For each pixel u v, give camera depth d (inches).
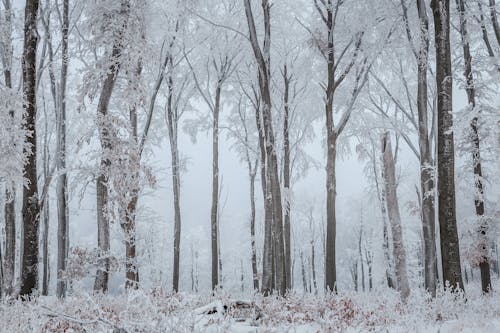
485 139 690.2
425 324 269.3
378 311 321.7
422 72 578.6
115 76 611.2
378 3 637.3
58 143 684.1
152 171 689.0
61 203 703.7
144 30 652.1
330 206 634.8
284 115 874.1
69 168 591.5
